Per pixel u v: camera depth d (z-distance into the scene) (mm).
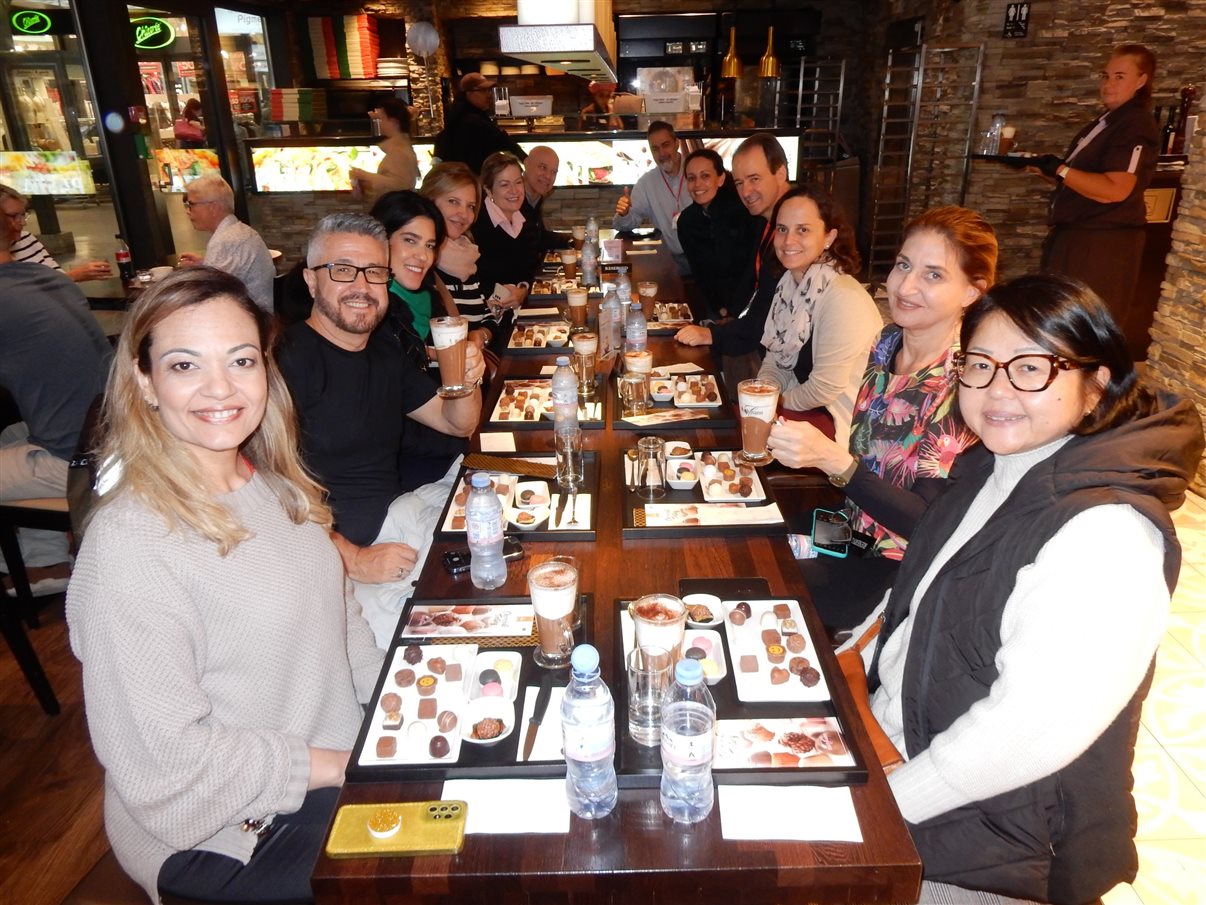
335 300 2012
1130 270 3975
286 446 1384
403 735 1158
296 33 8422
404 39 8477
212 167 6516
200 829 1128
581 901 993
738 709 1193
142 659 1093
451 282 3633
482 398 3096
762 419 1838
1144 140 3723
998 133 5125
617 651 1310
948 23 6516
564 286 4059
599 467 2018
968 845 1189
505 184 4164
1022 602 1103
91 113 5480
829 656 1295
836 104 8805
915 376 1885
